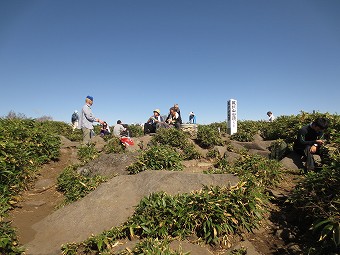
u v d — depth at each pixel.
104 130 14.41
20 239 4.53
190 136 11.45
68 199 6.00
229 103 12.42
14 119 9.99
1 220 4.82
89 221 4.86
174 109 13.00
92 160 7.77
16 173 6.54
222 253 3.99
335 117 8.48
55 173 7.89
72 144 10.49
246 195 4.74
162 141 9.84
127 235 4.41
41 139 8.81
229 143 9.98
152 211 4.58
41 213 5.66
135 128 16.06
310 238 4.09
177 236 4.20
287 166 6.63
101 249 4.14
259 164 6.20
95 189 5.77
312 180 4.67
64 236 4.61
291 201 4.73
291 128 9.13
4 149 6.86
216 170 6.38
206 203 4.47
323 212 3.97
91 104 10.06
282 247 4.01
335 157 5.56
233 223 4.38
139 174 5.95
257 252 3.87
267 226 4.55
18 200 6.00
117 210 5.04
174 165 7.12
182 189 5.33
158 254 3.62
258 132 11.82
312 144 6.38
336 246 3.57
